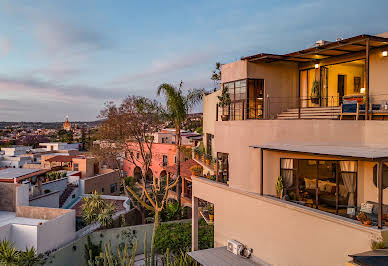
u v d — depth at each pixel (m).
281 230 10.66
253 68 16.16
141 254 23.17
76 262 20.45
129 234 23.06
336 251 8.72
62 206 30.39
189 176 28.98
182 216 27.72
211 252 12.89
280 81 16.78
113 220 26.00
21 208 22.45
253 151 12.55
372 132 9.49
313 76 16.47
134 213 29.34
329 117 13.61
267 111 16.33
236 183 13.34
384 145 9.23
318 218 9.28
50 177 32.41
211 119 23.55
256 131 12.42
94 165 45.41
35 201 25.53
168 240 20.95
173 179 35.12
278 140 11.64
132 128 32.12
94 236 21.91
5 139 130.12
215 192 14.59
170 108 25.19
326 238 9.02
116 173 43.47
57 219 20.56
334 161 10.55
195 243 16.31
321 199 10.81
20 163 52.69
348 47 12.98
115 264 18.59
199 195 15.92
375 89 13.00
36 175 27.30
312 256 9.46
